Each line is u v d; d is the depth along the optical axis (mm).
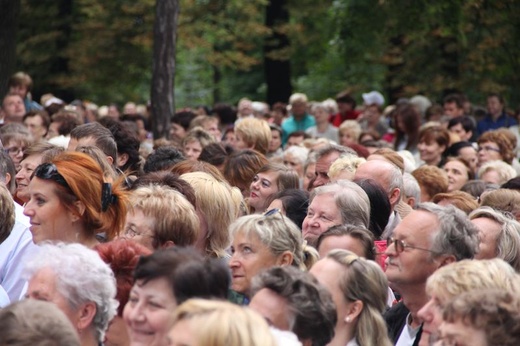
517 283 7832
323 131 31188
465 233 9625
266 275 7895
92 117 31469
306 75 52531
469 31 30859
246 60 44781
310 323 7805
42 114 21469
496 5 30094
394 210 13609
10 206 11234
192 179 11641
